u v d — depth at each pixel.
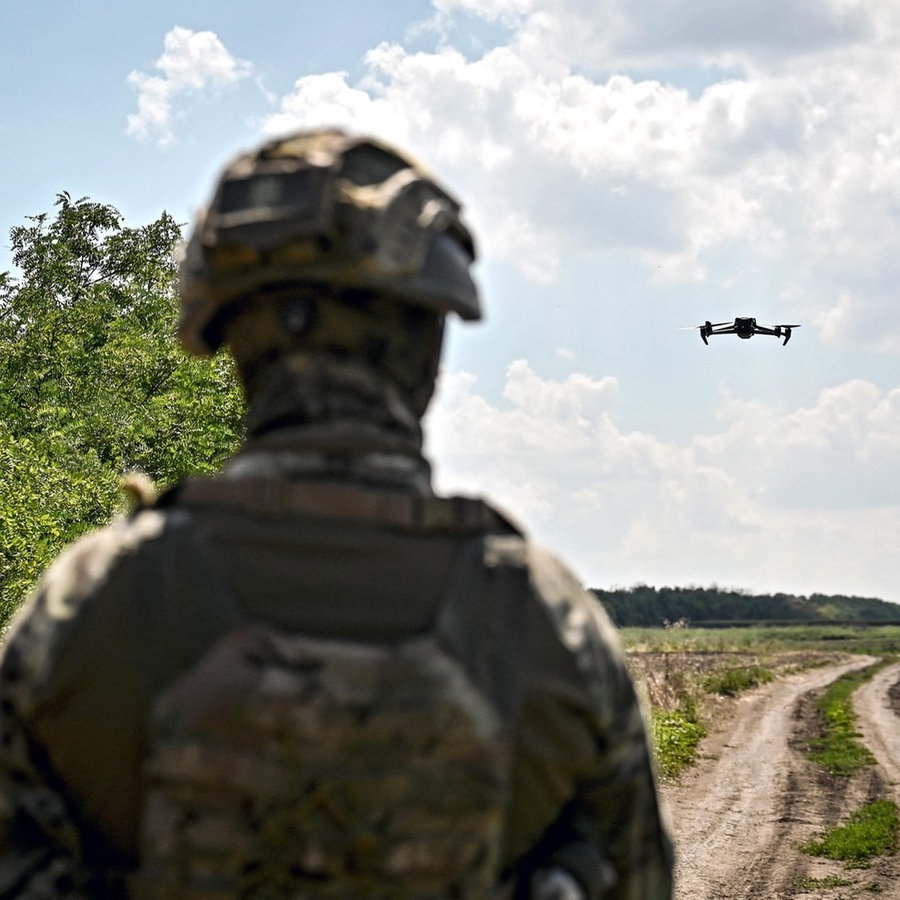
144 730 1.53
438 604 1.58
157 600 1.55
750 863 13.70
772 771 21.45
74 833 1.56
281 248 1.61
